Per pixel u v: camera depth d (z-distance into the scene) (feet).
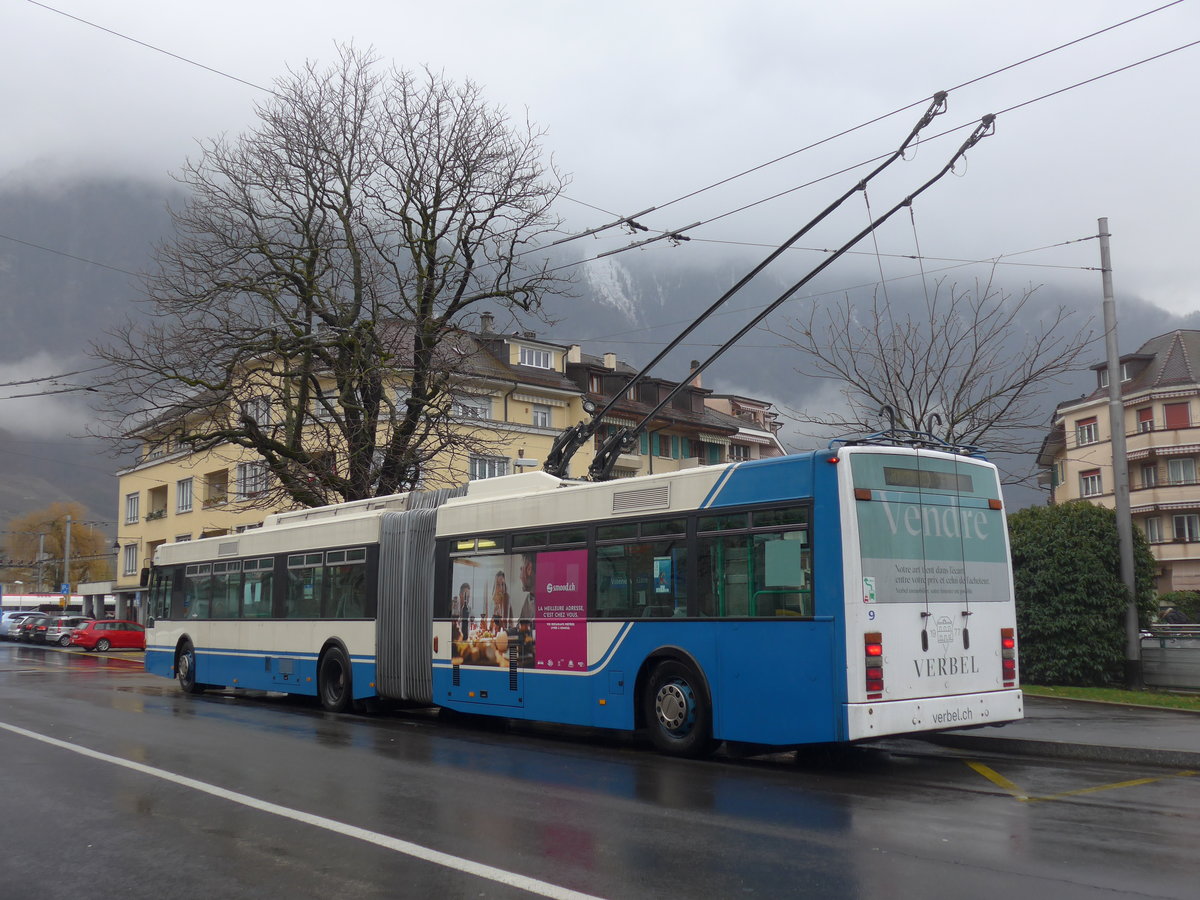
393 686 51.44
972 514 36.06
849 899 18.56
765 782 31.58
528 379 152.35
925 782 31.65
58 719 51.13
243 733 45.29
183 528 175.63
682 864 21.24
